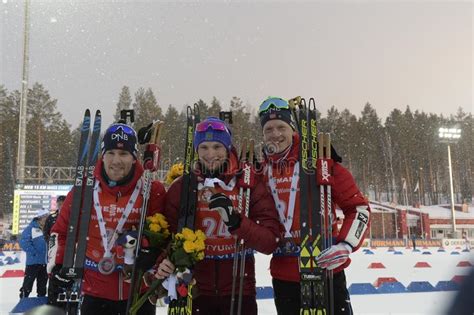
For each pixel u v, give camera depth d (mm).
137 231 2738
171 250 2561
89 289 2770
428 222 34375
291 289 2828
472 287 1521
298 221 2852
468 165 49438
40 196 19391
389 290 6469
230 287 2754
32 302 5754
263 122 3152
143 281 2734
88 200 2906
